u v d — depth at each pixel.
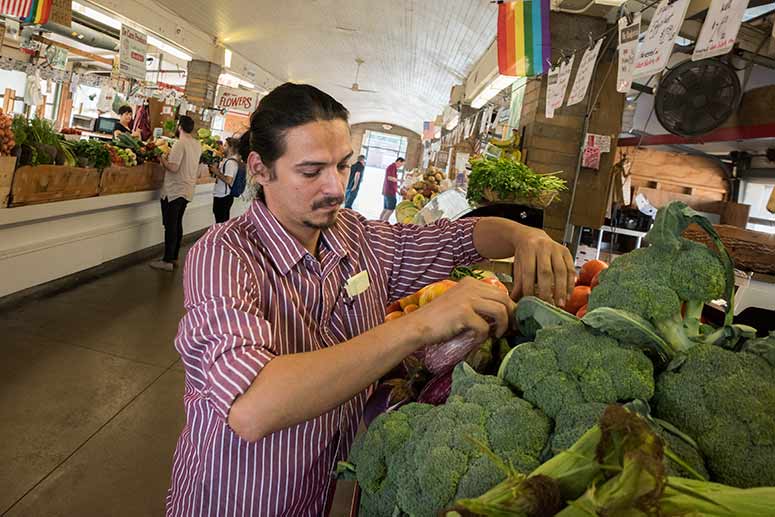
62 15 6.67
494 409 0.81
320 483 1.21
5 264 4.34
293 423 0.83
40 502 2.35
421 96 17.59
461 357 1.13
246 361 0.84
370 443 0.91
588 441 0.60
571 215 5.08
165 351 4.04
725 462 0.71
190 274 1.01
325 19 11.46
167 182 6.19
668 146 5.88
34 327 4.05
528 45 3.71
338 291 1.26
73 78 8.57
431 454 0.77
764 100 3.68
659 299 0.86
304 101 1.03
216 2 10.65
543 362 0.84
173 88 13.78
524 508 0.56
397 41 11.44
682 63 3.48
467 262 1.49
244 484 1.12
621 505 0.52
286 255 1.15
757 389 0.74
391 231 1.49
